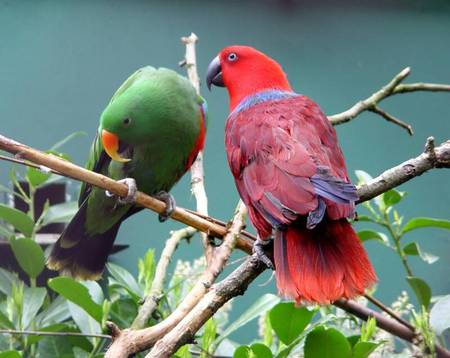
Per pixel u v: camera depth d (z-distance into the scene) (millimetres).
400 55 14367
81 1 13961
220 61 9742
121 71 13898
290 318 8172
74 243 10328
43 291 9336
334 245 7152
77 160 13656
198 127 10188
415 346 9039
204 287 7551
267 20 14297
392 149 14250
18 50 13758
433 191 14102
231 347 10406
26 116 13641
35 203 11922
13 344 9469
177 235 9180
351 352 7848
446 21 14391
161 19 14117
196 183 9797
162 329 6969
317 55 14359
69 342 9344
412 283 9375
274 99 8844
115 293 9867
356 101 14211
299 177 7328
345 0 14367
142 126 9695
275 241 7328
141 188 10336
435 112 14344
